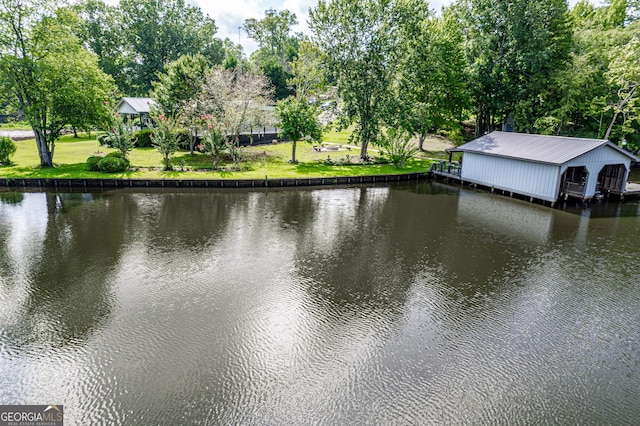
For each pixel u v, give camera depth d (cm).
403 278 1317
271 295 1183
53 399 766
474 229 1847
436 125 3969
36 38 2564
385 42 3189
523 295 1211
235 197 2405
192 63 3484
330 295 1192
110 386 801
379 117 3325
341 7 3172
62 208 2073
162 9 6606
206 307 1108
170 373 840
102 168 2728
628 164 2402
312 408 752
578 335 1006
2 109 2881
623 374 863
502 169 2586
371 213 2111
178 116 3222
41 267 1344
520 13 3388
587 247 1620
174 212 2042
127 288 1208
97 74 2845
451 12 4028
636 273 1375
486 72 3650
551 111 3484
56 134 2834
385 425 717
